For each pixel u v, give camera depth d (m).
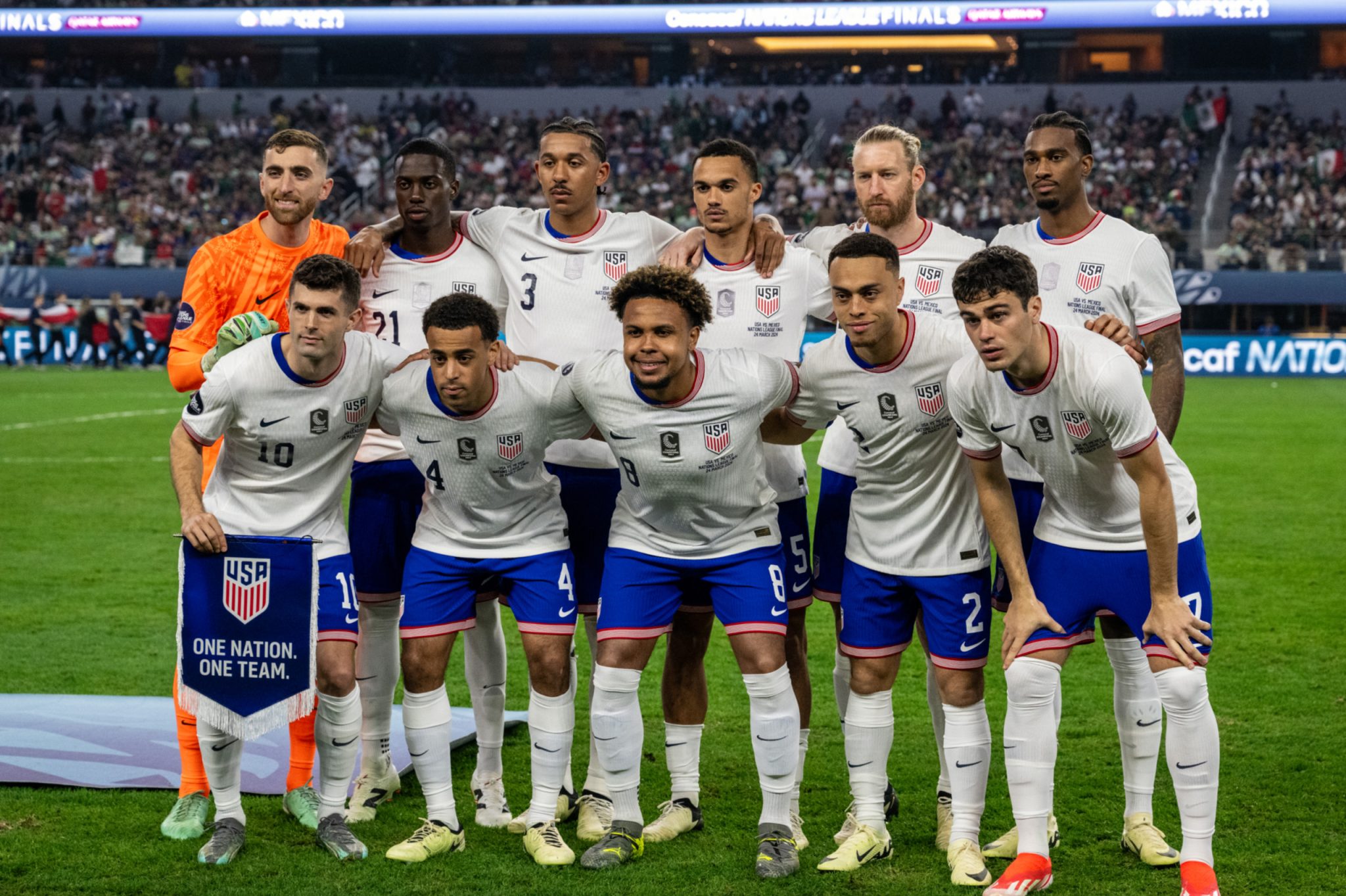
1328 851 3.83
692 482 3.75
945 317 4.38
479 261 4.57
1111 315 3.81
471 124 32.66
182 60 35.22
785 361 3.89
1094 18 29.20
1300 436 14.60
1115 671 3.92
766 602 3.82
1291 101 30.66
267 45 35.19
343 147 31.64
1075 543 3.67
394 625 4.40
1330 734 4.94
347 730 3.86
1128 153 29.50
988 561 3.87
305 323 3.66
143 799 4.25
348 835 3.86
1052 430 3.51
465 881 3.63
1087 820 4.15
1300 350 22.91
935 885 3.63
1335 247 24.77
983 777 3.76
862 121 31.73
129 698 5.35
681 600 3.98
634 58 35.41
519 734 5.15
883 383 3.73
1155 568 3.45
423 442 3.87
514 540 3.94
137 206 29.45
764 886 3.61
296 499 3.98
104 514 9.97
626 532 3.93
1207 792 3.50
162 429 15.33
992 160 29.73
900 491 3.83
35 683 5.70
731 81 33.97
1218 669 5.91
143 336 24.64
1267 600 7.28
